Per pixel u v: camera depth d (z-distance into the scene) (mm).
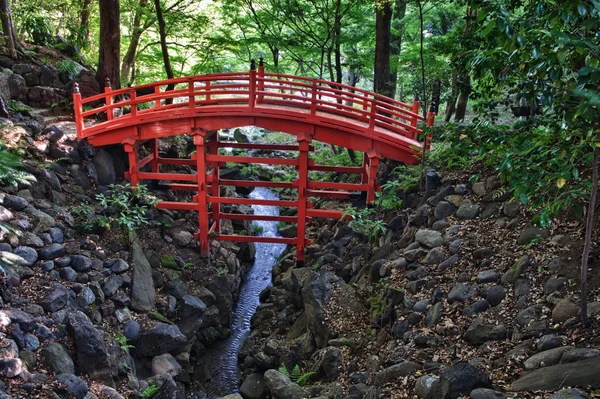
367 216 12523
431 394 5773
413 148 11945
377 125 13000
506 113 16031
